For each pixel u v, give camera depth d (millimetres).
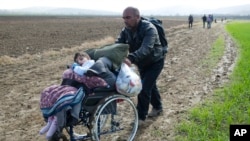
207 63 15688
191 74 13125
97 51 6422
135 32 7062
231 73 12953
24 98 9898
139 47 7145
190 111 8211
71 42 26531
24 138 7098
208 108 8414
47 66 15109
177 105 9070
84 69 5898
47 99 5633
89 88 5926
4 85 11398
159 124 7629
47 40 28172
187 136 6777
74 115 5672
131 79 6184
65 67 14906
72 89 5773
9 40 27766
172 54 19422
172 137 6844
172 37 33156
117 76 6234
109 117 7938
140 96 7473
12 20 78625
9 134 7305
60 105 5512
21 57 17125
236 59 16938
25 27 49125
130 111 8570
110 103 6137
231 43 26219
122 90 6168
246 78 11312
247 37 31750
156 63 7406
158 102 8180
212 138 6535
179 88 10906
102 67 5984
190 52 20266
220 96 9602
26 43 25391
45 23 64750
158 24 7496
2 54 18750
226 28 53406
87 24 61969
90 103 5957
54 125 5609
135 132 6809
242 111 8117
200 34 37906
